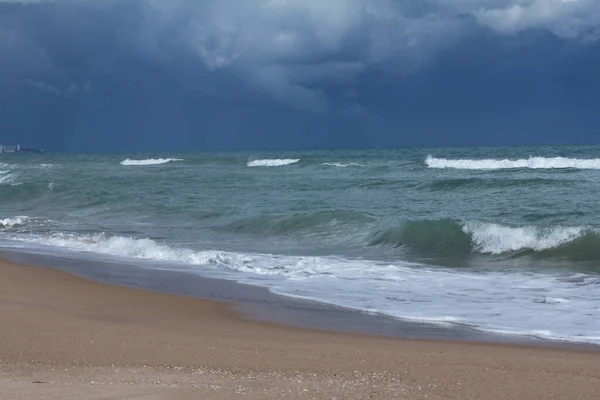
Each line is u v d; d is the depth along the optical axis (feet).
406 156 204.95
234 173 155.74
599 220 64.34
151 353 24.48
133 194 103.86
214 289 40.42
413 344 27.40
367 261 51.16
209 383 20.11
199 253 52.95
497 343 27.63
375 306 35.35
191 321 32.01
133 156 322.96
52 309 34.12
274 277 44.47
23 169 199.11
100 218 81.10
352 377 21.61
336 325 31.24
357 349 26.22
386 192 98.37
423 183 104.27
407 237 59.67
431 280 42.98
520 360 24.47
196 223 75.20
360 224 66.18
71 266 49.14
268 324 31.50
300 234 65.51
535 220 66.13
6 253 55.72
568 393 20.20
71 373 21.03
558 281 42.52
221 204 88.89
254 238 64.54
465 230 58.34
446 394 19.90
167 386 19.45
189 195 101.86
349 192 100.78
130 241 58.18
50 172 176.96
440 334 29.37
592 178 105.09
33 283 42.16
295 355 24.82
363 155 237.45
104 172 174.40
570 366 23.56
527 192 89.30
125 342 26.27
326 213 69.15
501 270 47.29
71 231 69.97
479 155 185.98
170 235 66.85
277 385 20.21
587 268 47.78
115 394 18.33
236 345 26.53
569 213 69.10
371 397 19.29
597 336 28.68
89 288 40.70
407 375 22.04
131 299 37.47
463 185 99.91
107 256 54.13
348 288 40.37
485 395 19.90
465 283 41.88
